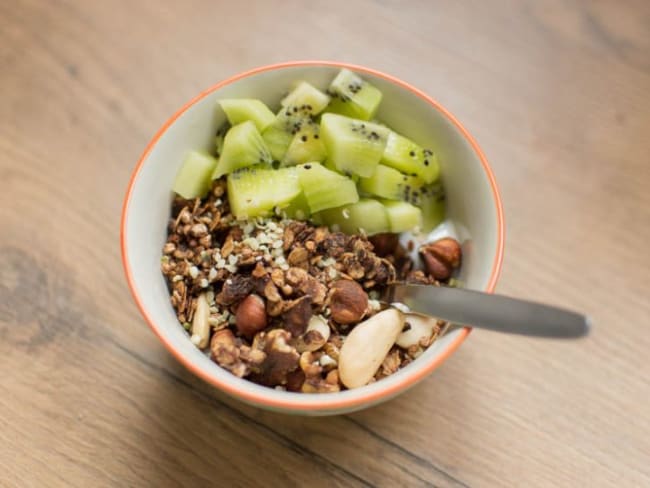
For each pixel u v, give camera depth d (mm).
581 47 430
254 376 330
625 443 365
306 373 327
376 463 362
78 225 396
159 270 351
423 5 436
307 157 362
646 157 411
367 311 339
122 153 409
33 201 400
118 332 380
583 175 408
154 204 351
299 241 348
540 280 389
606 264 392
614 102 421
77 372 373
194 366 312
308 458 362
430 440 365
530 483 360
